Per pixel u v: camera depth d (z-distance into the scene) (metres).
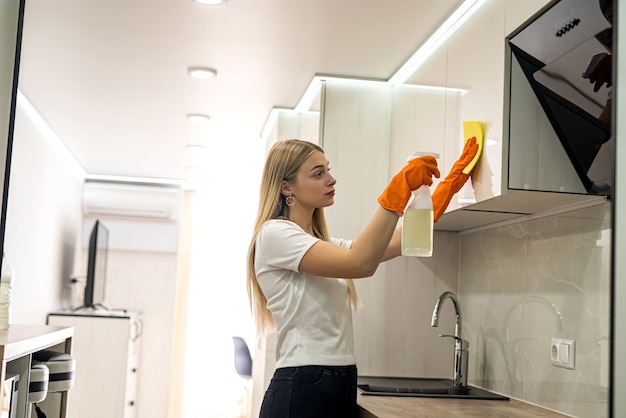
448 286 3.71
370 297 3.67
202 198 8.12
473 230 3.55
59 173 6.24
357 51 3.41
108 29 3.33
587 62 2.05
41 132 5.35
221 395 7.93
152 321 7.93
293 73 3.79
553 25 2.11
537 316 2.88
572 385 2.61
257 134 5.34
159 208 7.79
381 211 2.09
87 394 6.05
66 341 3.75
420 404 2.76
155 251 7.96
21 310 5.16
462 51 2.81
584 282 2.56
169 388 7.83
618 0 1.82
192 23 3.21
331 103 3.80
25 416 2.91
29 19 3.24
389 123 3.82
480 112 2.58
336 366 2.32
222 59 3.66
